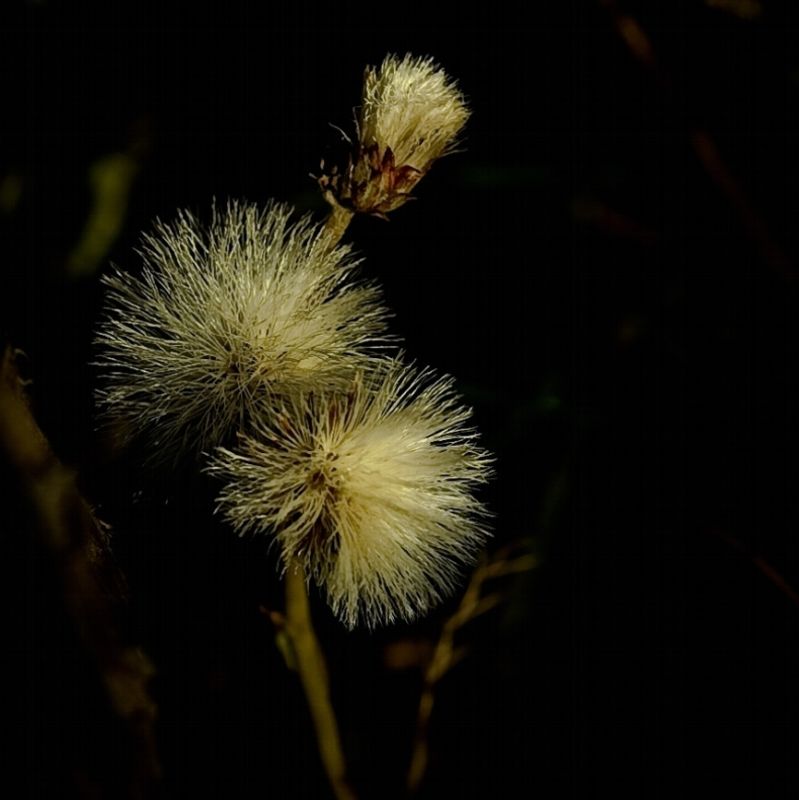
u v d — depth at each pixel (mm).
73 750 181
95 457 190
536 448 233
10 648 180
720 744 227
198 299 190
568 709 229
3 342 184
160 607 201
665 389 235
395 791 224
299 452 185
